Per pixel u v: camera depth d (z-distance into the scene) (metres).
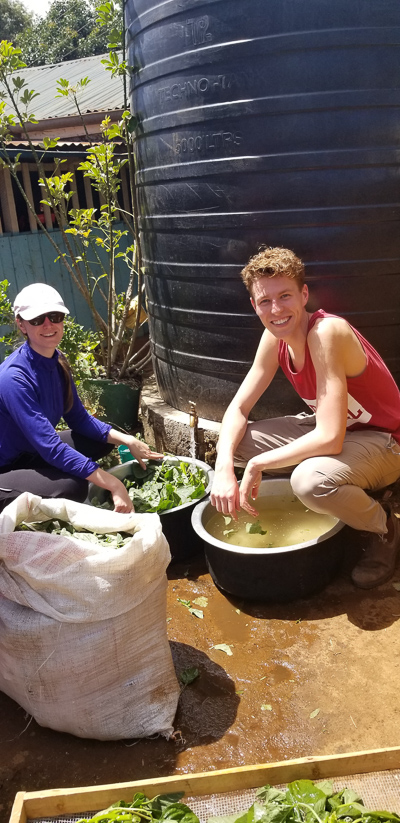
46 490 2.54
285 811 1.49
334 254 3.12
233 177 3.15
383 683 2.23
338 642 2.44
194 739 2.05
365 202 3.06
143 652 2.04
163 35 3.26
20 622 1.99
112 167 4.66
